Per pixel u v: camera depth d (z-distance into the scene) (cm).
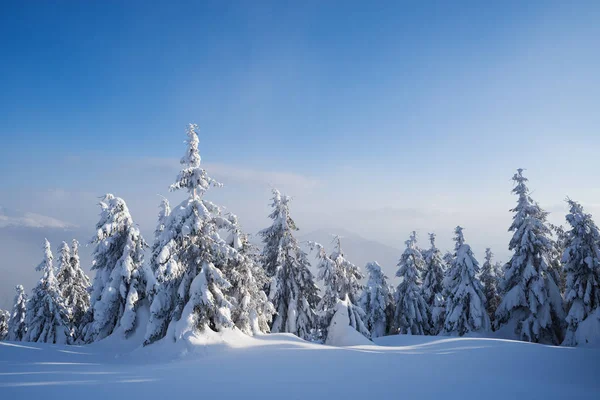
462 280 2998
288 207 2683
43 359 1530
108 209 2462
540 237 2739
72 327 2928
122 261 2372
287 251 2623
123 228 2470
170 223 1864
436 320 3366
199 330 1677
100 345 2080
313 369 1112
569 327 2550
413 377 1012
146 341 1814
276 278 2558
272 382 952
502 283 2947
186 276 1852
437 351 1480
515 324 2842
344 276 2675
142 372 1106
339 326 2108
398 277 3450
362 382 951
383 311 3369
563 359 1273
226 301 1770
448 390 881
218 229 2000
